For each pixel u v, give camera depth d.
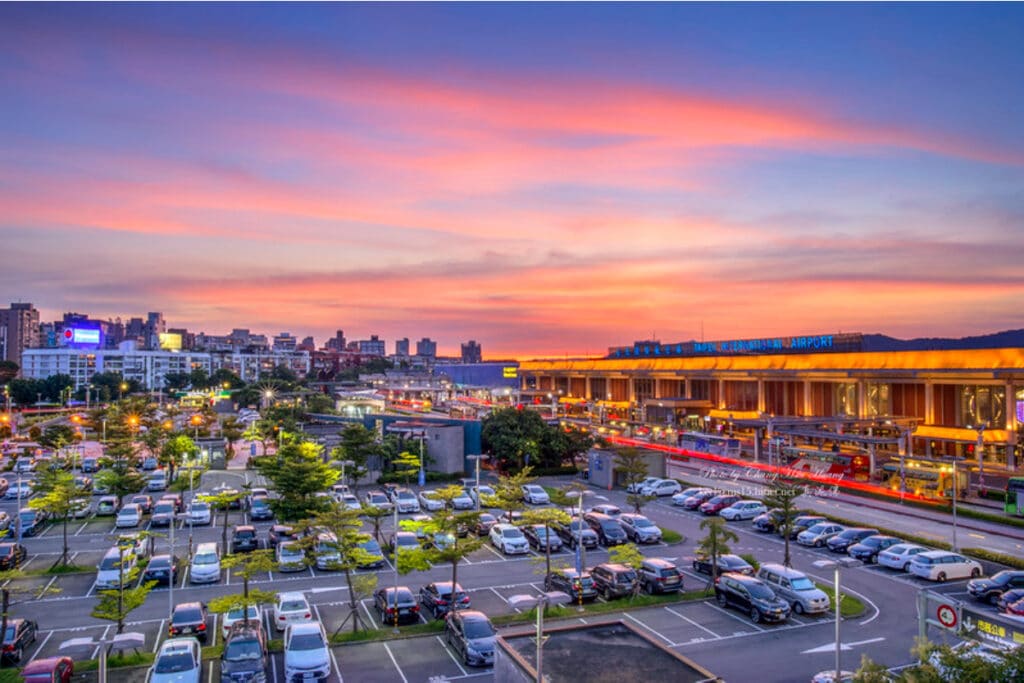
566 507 66.81
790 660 36.72
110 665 35.69
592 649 28.16
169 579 46.25
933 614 34.22
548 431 97.25
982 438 87.94
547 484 89.75
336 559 44.16
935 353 102.12
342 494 70.50
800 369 123.50
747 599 42.84
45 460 88.19
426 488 84.62
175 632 38.34
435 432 92.94
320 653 34.12
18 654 36.59
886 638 39.75
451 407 163.25
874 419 100.88
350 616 42.66
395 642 39.25
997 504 74.75
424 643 39.12
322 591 48.16
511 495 56.31
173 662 32.41
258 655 33.66
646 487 82.12
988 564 54.22
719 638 39.72
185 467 90.31
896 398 111.31
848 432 108.88
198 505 68.31
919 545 55.75
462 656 37.03
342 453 78.12
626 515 63.84
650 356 185.25
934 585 49.56
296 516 56.12
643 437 135.88
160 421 134.00
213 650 37.62
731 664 36.19
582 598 45.28
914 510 73.44
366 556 41.41
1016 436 93.44
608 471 86.62
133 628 41.41
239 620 38.59
